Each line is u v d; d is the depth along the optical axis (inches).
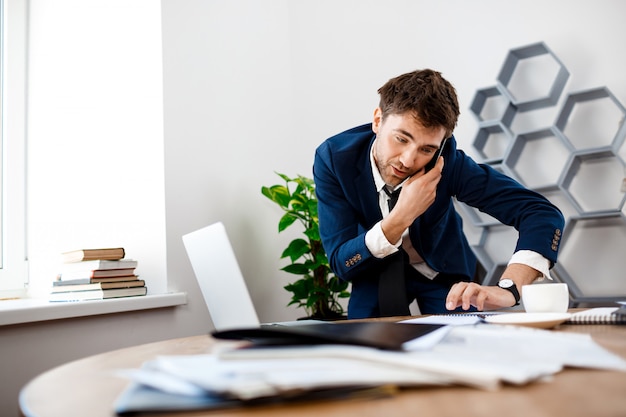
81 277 79.5
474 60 108.8
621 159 93.6
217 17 103.2
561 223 65.6
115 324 78.0
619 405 16.2
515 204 68.8
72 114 97.3
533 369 19.6
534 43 99.3
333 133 121.8
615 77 96.8
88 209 94.6
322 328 30.2
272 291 110.5
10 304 76.6
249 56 111.8
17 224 99.0
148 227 88.6
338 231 70.5
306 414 16.7
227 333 23.4
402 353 21.2
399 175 65.2
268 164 114.0
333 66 122.4
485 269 103.7
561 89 99.7
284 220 98.4
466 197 72.6
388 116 63.6
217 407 17.8
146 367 21.4
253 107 111.5
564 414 15.6
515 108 104.0
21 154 100.3
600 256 97.3
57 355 70.8
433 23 113.0
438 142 62.6
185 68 94.0
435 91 60.6
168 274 86.5
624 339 30.5
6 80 99.3
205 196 95.7
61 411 19.3
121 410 17.0
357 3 120.8
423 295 76.2
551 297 43.5
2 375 65.1
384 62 117.6
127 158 91.6
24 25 102.0
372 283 72.1
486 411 16.3
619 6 97.0
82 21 97.4
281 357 20.3
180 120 91.8
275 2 122.1
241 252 103.2
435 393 18.8
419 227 71.4
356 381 17.8
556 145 101.5
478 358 21.3
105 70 94.8
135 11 92.2
